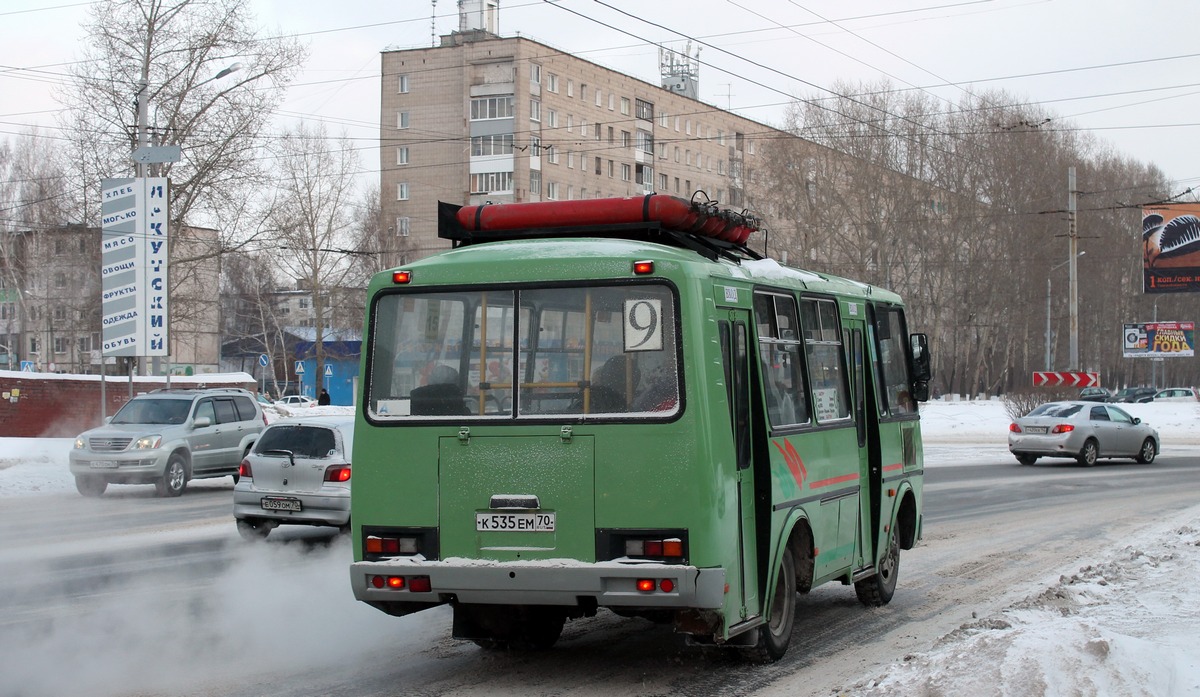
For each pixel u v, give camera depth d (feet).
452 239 27.40
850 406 31.81
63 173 147.13
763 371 25.91
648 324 23.11
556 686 24.04
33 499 67.77
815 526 28.22
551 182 251.60
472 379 23.94
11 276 200.64
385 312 24.80
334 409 163.63
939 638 27.43
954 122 221.87
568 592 22.67
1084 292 259.60
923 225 217.36
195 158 145.69
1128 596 32.68
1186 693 20.24
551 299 23.75
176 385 132.46
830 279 32.50
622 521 22.67
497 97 246.27
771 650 25.99
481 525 23.39
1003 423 150.61
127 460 67.87
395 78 256.93
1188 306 317.01
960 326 232.32
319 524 46.65
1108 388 287.89
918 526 38.09
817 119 216.74
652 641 28.96
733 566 23.31
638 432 22.77
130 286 98.78
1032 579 39.11
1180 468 92.53
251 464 47.52
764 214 221.25
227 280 284.41
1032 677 20.07
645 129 276.62
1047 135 224.74
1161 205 164.14
